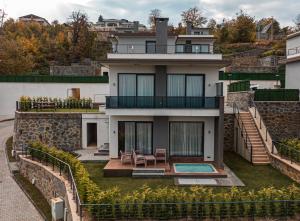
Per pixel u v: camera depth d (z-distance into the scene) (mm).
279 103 23953
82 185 12953
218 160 19156
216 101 19672
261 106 23922
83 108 29703
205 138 20688
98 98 38469
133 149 20641
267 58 50656
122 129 20828
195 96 20375
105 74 43156
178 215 11586
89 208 11602
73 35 72062
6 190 19250
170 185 16359
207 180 17109
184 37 29734
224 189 15648
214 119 20516
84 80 39344
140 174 17719
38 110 27203
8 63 50031
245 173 18406
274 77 38375
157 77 20344
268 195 11922
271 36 80875
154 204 11555
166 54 20109
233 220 11523
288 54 30250
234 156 22453
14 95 39656
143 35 26141
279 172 18562
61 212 14953
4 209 16734
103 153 22422
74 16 74875
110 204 11578
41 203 17547
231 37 76438
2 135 31922
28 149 22828
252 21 79500
